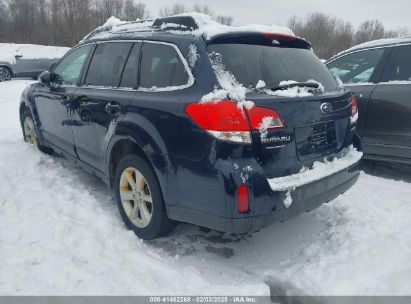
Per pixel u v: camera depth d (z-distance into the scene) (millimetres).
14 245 3109
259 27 3182
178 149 2785
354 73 5215
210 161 2588
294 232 3572
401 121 4625
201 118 2629
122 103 3328
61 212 3703
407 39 4797
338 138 3270
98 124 3680
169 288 2717
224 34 2873
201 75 2768
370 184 4680
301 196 2779
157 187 3055
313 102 2904
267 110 2619
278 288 2812
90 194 4203
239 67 2811
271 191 2611
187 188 2770
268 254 3225
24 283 2676
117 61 3654
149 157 3004
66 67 4578
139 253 3123
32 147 5719
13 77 16203
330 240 3418
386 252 3139
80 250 3092
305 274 2922
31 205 3826
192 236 3469
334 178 3059
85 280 2746
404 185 4672
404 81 4648
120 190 3484
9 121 7922
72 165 5121
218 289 2717
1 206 3779
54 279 2730
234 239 3449
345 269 2939
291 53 3256
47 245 3123
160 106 2938
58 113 4512
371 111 4863
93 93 3781
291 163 2797
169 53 3088
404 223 3664
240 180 2510
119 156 3648
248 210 2551
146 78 3254
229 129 2531
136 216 3396
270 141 2635
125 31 3793
